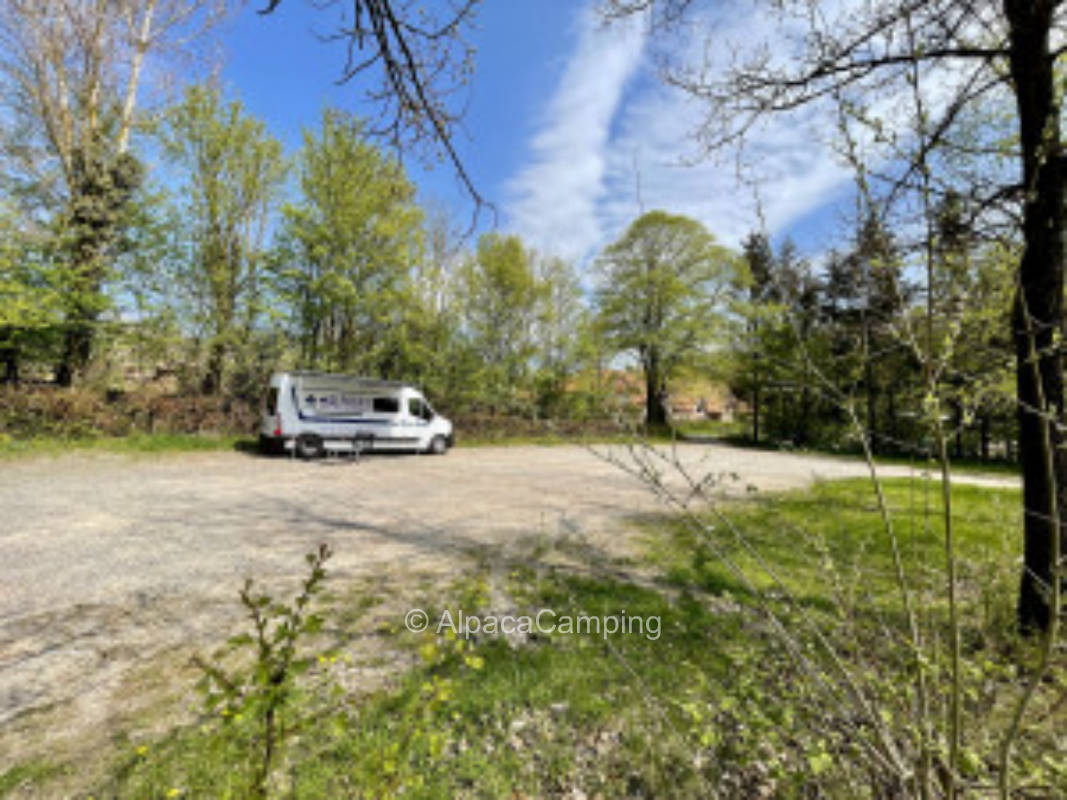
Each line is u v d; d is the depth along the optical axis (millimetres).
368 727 2439
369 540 5852
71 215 11758
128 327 12875
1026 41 2703
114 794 2061
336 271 15461
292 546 5488
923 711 1468
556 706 2727
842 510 6438
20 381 11305
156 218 13117
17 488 7574
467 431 18969
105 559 4836
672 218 25109
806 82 3334
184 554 5070
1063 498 2787
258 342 15070
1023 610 2818
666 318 25359
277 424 12133
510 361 19984
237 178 14891
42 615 3668
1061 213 2713
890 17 2842
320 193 14875
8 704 2658
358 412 13695
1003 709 1799
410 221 15859
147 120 13383
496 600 4168
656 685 2859
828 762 1478
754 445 24219
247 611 3816
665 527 6812
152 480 8695
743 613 3900
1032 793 1365
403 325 16906
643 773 2246
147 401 12305
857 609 2871
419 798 2033
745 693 2105
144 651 3221
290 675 1097
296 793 2010
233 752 2176
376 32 2100
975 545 4281
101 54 12492
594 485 10594
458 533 6328
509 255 20750
